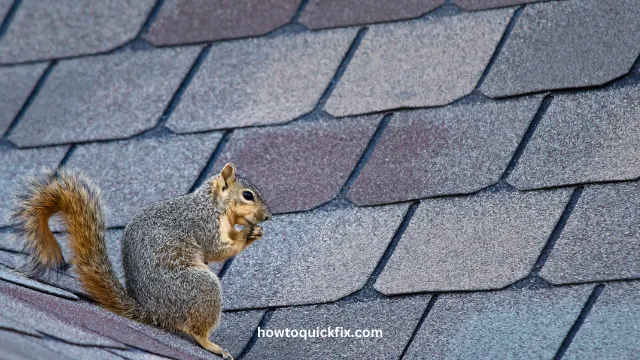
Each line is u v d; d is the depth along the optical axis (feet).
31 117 38.73
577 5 35.17
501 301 29.60
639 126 32.07
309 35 37.76
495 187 32.22
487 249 30.91
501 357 28.32
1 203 36.17
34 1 42.09
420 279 30.81
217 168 35.32
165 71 38.60
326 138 34.96
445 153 33.37
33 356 21.67
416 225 32.09
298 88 36.55
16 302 23.93
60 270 30.86
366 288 31.09
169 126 36.96
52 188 29.89
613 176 31.32
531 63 34.45
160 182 35.50
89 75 39.40
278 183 34.32
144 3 40.73
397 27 36.86
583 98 33.19
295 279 31.94
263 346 30.37
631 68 33.30
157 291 29.43
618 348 27.63
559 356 27.94
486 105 34.04
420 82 35.27
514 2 36.01
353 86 35.91
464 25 36.06
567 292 29.27
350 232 32.58
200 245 30.83
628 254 29.60
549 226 30.86
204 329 29.19
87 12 41.19
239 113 36.58
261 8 39.06
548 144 32.63
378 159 33.94
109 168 36.35
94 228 29.60
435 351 28.96
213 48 38.63
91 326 25.26
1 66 40.63
